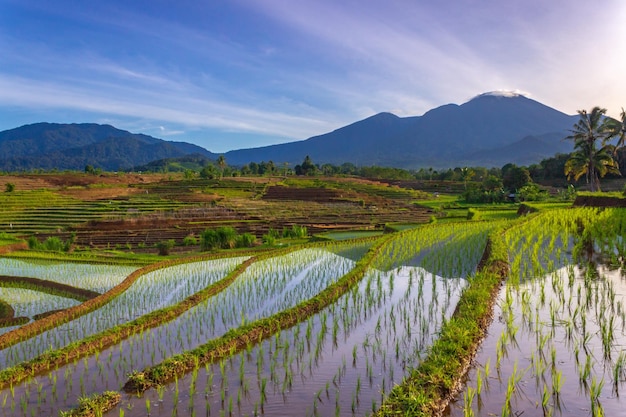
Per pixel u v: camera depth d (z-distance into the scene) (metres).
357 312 14.56
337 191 106.62
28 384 10.60
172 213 71.69
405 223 57.69
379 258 24.17
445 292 16.73
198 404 9.04
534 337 11.05
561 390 8.55
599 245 22.84
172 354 12.09
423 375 8.90
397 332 12.54
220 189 111.06
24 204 74.88
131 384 10.00
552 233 26.58
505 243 22.44
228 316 15.50
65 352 12.02
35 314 17.23
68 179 117.31
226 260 29.02
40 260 30.47
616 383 8.68
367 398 8.93
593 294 14.23
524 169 101.62
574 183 101.75
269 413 8.53
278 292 18.73
